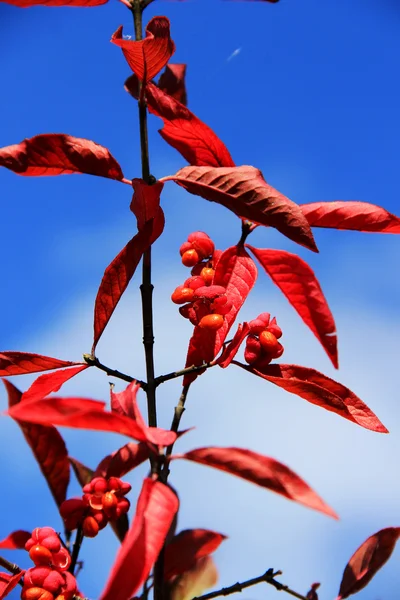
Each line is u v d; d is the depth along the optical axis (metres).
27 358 0.54
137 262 0.53
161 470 0.49
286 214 0.53
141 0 0.56
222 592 0.52
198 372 0.54
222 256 0.55
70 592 0.50
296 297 0.56
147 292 0.54
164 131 0.56
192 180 0.54
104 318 0.54
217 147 0.56
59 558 0.51
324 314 0.56
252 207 0.53
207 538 0.54
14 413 0.45
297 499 0.46
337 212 0.56
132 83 0.59
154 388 0.53
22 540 0.54
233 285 0.55
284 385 0.54
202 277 0.55
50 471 0.56
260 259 0.56
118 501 0.52
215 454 0.47
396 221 0.55
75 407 0.46
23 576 0.51
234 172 0.53
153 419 0.53
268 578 0.52
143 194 0.53
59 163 0.55
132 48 0.53
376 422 0.54
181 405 0.53
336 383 0.55
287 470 0.47
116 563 0.45
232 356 0.53
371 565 0.54
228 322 0.54
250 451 0.47
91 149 0.55
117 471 0.53
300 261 0.56
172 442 0.48
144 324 0.54
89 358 0.54
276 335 0.55
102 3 0.55
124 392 0.51
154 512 0.47
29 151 0.55
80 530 0.52
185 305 0.55
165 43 0.53
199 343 0.54
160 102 0.55
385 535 0.54
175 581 0.55
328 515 0.46
